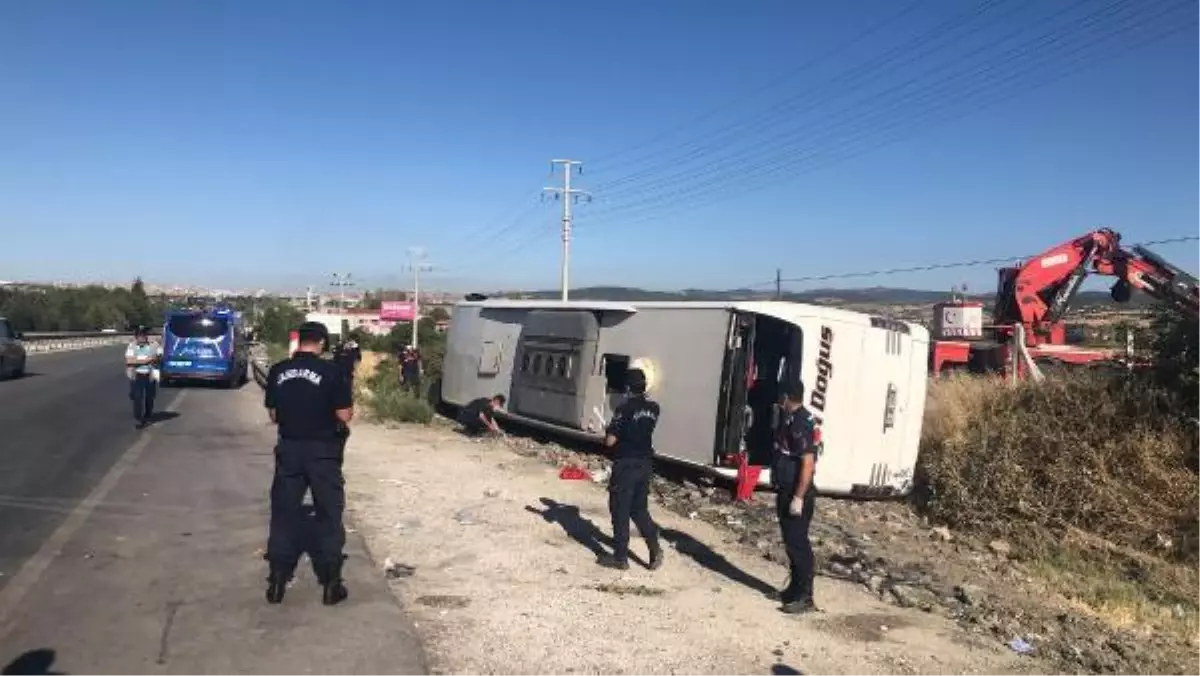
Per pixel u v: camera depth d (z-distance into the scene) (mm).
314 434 6488
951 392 16328
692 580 8070
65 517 9148
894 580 8758
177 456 13648
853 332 13617
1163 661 7113
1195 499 11664
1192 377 12906
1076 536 11625
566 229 51406
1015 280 26359
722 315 13812
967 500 12727
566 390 16500
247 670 5320
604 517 10492
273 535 6516
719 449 13469
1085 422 13211
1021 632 7367
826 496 13711
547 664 5738
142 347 17328
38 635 5789
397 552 8242
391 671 5402
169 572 7250
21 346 29859
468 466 13984
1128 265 24844
